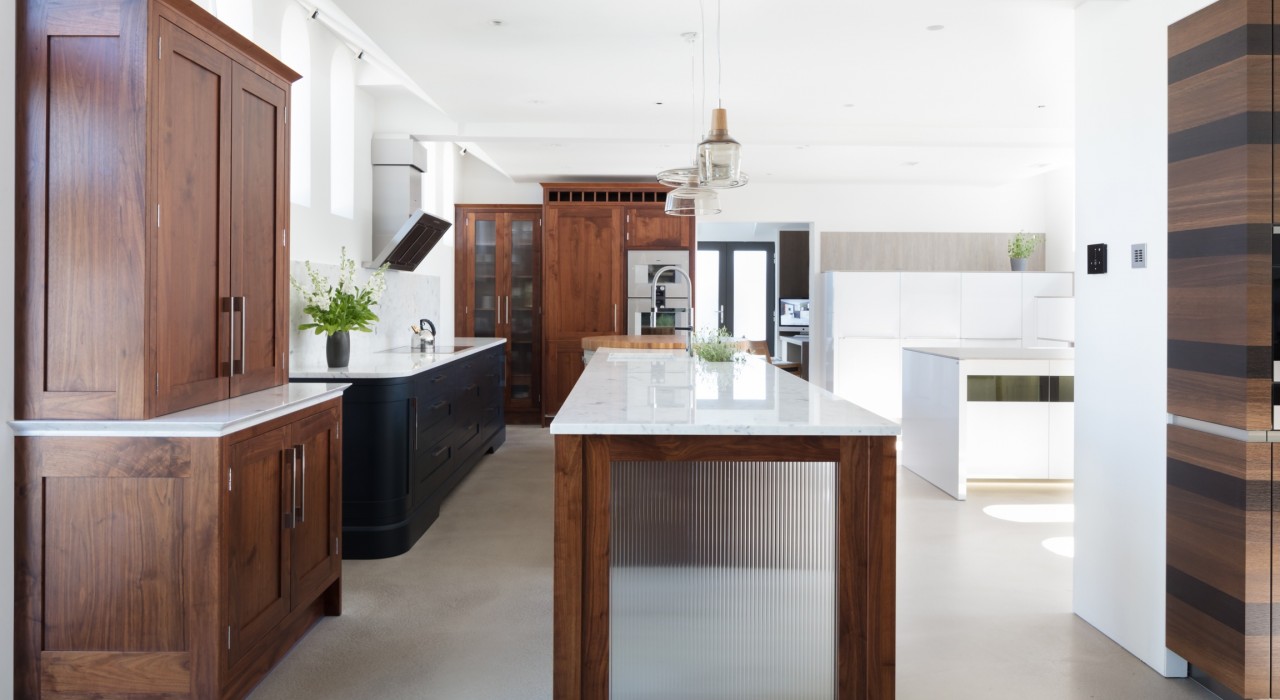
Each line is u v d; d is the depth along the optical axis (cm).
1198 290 258
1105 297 309
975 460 548
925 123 589
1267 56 237
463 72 462
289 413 276
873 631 230
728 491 234
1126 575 296
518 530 455
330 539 318
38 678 233
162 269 233
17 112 225
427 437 456
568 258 827
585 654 233
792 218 930
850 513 231
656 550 235
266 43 424
